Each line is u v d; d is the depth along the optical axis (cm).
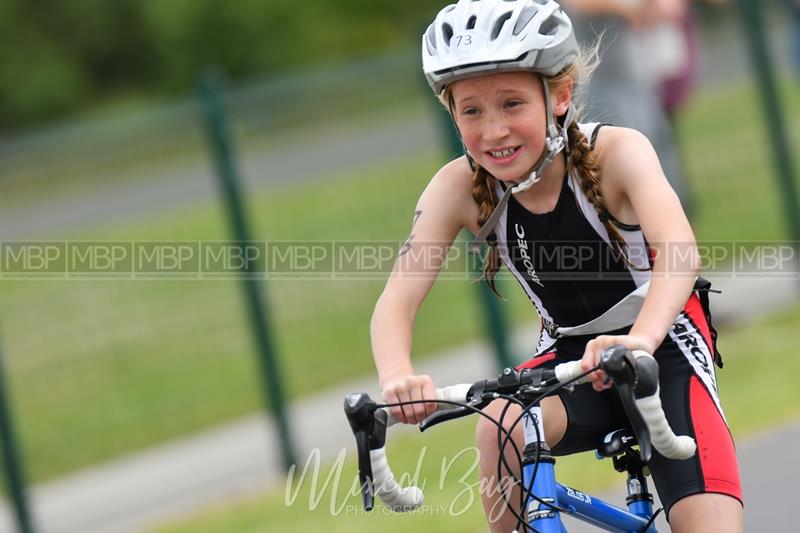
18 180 2522
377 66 2714
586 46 2427
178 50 8888
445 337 3192
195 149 2525
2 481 2825
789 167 3028
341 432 2575
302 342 2870
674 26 2719
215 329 2773
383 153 2966
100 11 9519
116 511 2434
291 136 2689
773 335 2678
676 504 1001
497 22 1005
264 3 8900
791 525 1677
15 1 9512
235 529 2055
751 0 3022
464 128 1035
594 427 1091
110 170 2562
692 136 3019
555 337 1170
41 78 9369
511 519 1074
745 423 2131
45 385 2605
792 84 3194
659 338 967
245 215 2455
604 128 1091
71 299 2589
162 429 2720
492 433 1077
